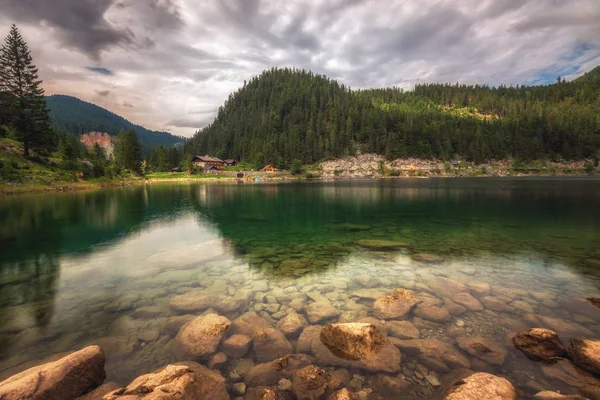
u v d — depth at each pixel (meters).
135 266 12.31
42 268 12.06
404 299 8.08
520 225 21.45
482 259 12.95
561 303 8.17
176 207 34.75
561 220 23.23
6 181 44.38
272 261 13.00
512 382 4.90
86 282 10.35
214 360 5.50
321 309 7.85
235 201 42.22
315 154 158.88
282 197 48.38
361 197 46.72
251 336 6.36
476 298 8.55
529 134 154.25
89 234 19.45
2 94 57.09
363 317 7.38
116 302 8.56
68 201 36.69
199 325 6.55
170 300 8.66
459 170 143.50
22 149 56.84
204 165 154.62
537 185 68.00
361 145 160.88
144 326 7.08
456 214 27.53
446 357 5.55
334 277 10.75
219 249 15.25
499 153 149.12
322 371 5.10
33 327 7.04
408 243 16.31
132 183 81.25
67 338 6.55
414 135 157.38
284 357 5.60
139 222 24.27
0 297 8.96
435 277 10.62
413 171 142.50
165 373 4.68
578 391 4.62
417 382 4.96
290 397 4.61
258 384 4.93
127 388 4.36
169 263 12.68
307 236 18.77
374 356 5.59
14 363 5.59
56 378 4.55
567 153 140.00
